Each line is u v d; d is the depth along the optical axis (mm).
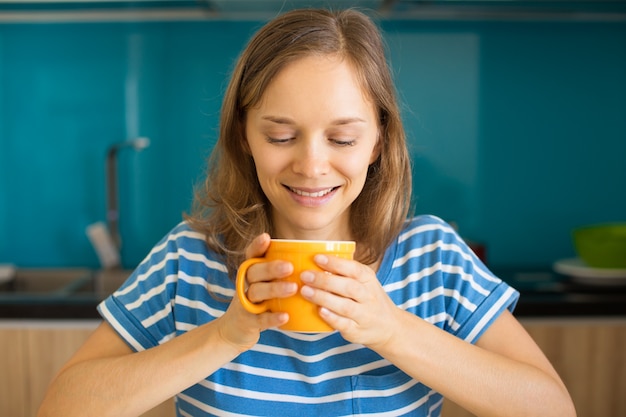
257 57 775
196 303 917
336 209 792
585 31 2436
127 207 2502
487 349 875
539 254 2508
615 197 2496
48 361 1931
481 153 2479
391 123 870
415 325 757
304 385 862
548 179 2490
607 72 2453
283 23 763
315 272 669
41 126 2484
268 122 747
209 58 2447
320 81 725
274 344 862
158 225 2508
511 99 2461
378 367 866
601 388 1938
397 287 913
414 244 932
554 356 1930
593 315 1918
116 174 2480
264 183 789
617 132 2475
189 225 971
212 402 872
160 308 921
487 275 921
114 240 2455
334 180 766
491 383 773
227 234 943
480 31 2436
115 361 806
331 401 860
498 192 2490
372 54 778
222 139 896
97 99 2471
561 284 2123
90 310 1913
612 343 1930
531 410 785
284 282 670
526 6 2195
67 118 2479
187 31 2439
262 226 918
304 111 727
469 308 884
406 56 2441
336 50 731
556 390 810
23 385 1938
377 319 701
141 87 2465
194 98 2461
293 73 726
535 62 2449
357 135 751
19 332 1925
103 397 780
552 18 2385
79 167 2498
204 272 928
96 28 2441
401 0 2090
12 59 2459
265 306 693
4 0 2115
